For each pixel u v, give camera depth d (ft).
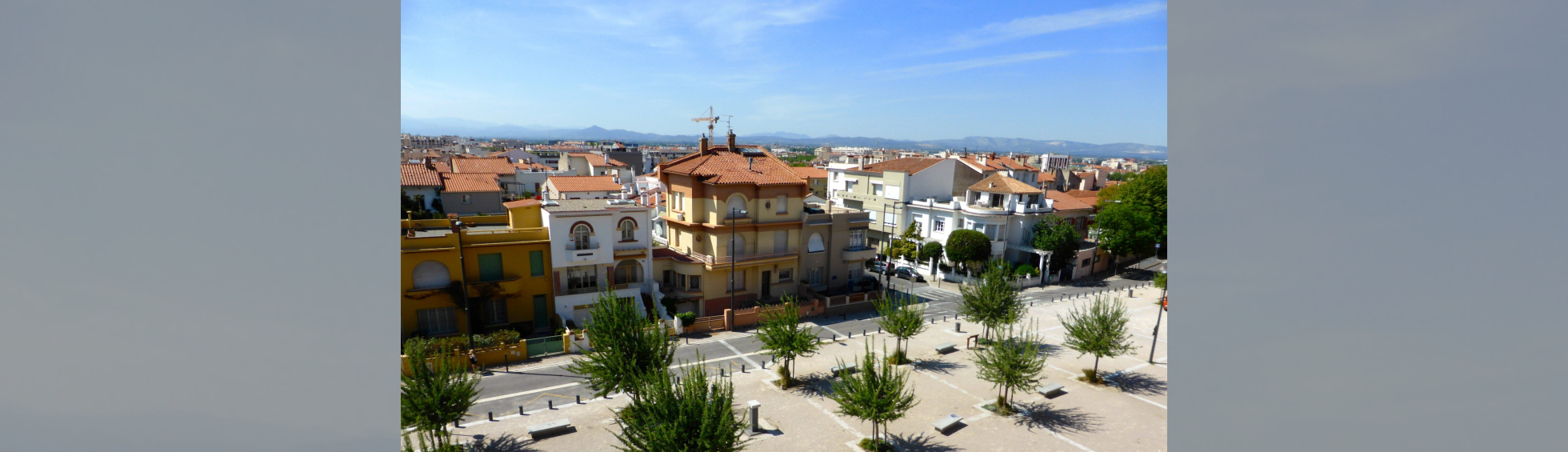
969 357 84.23
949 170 163.32
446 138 620.49
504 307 93.97
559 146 543.80
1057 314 111.86
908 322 81.20
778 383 72.74
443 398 50.24
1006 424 61.31
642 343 59.67
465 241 90.22
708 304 106.52
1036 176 218.18
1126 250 154.51
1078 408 65.36
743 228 107.55
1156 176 162.91
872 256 124.47
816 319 106.63
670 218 113.39
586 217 94.68
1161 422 61.98
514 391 69.56
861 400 54.39
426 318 88.69
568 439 57.26
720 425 42.83
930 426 60.70
